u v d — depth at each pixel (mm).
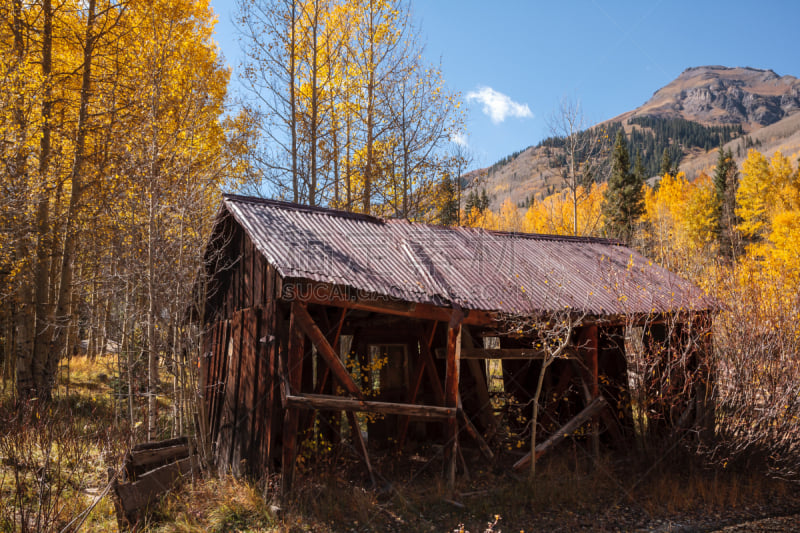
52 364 14867
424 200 22078
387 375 14039
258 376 10086
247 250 11273
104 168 15023
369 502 9031
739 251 39969
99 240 14812
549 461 11484
